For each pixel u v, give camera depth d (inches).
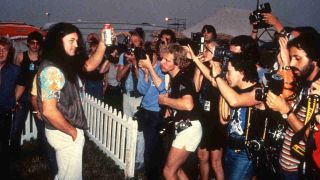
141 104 194.7
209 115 150.9
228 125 132.3
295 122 99.6
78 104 128.1
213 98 149.0
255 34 181.9
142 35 269.7
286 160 113.3
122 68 246.2
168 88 158.9
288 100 109.7
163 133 155.6
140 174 200.4
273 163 120.6
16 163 209.5
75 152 126.7
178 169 146.2
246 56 125.0
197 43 161.6
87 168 208.7
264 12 171.3
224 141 154.2
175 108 140.7
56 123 118.6
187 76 141.3
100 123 243.6
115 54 278.4
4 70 170.2
